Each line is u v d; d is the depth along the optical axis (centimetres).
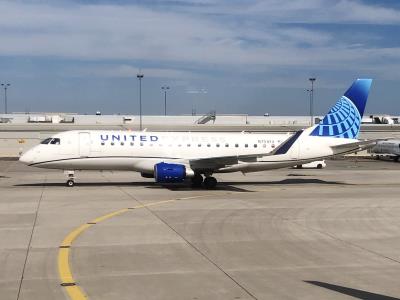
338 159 8156
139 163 3178
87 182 3484
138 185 3272
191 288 1000
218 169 3195
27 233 1590
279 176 4294
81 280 1055
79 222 1803
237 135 3412
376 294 961
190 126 8688
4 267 1162
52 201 2398
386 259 1264
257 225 1762
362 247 1409
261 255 1303
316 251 1355
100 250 1351
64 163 3081
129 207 2202
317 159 3541
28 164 3055
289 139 3044
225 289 994
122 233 1597
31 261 1220
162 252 1332
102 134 3150
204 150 3284
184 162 3158
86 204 2294
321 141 3522
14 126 7981
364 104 3634
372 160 7862
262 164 3412
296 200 2509
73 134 3111
